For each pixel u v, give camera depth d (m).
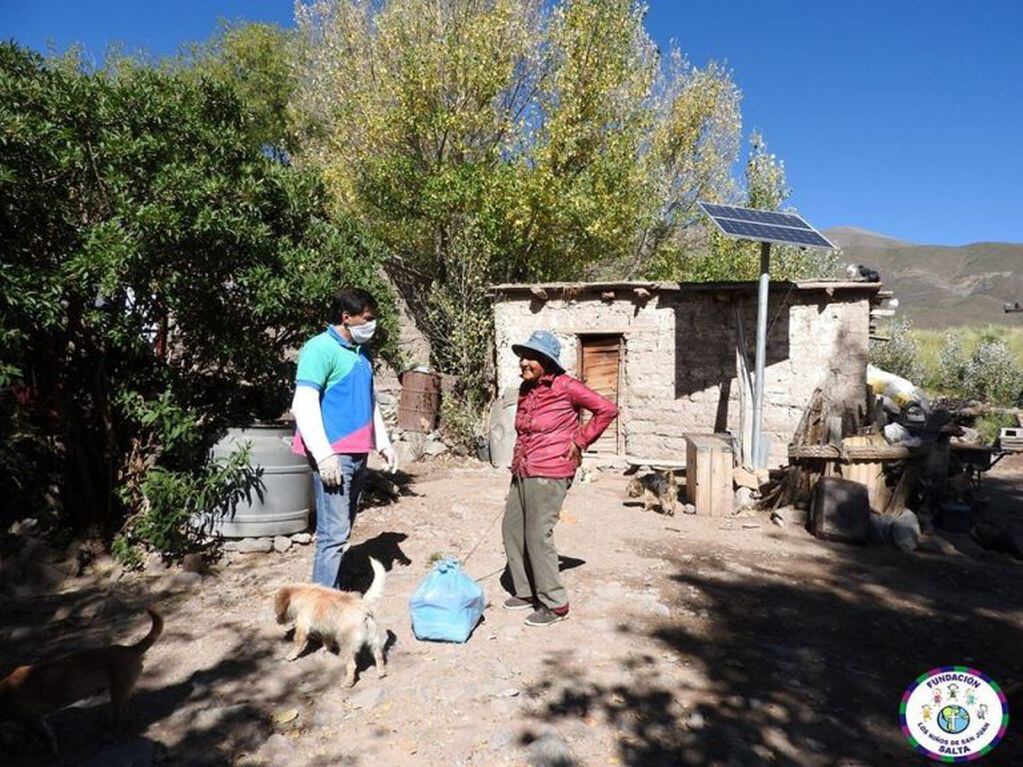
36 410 5.48
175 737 2.99
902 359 20.34
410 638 4.05
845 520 6.80
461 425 11.51
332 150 16.25
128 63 20.47
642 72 16.80
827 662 4.00
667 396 10.83
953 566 6.22
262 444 5.47
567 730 3.12
